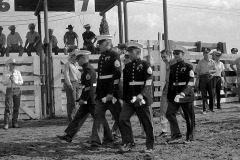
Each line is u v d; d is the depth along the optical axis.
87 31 17.23
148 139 7.59
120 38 18.39
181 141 8.80
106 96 7.86
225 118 13.10
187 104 8.45
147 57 15.73
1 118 14.39
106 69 7.90
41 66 14.89
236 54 19.05
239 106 17.00
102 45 8.02
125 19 18.33
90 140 8.83
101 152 7.71
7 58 14.51
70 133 8.45
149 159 6.95
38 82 14.75
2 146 8.63
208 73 14.98
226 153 7.41
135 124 12.19
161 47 16.36
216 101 17.81
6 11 15.00
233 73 18.95
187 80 8.29
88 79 8.27
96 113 7.99
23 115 14.55
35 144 8.81
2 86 14.37
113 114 7.97
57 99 15.00
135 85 7.50
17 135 10.51
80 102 8.29
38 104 14.70
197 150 7.72
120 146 8.06
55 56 15.06
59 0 17.48
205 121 12.46
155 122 12.55
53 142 9.10
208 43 19.45
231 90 18.70
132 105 7.59
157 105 15.68
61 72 15.20
